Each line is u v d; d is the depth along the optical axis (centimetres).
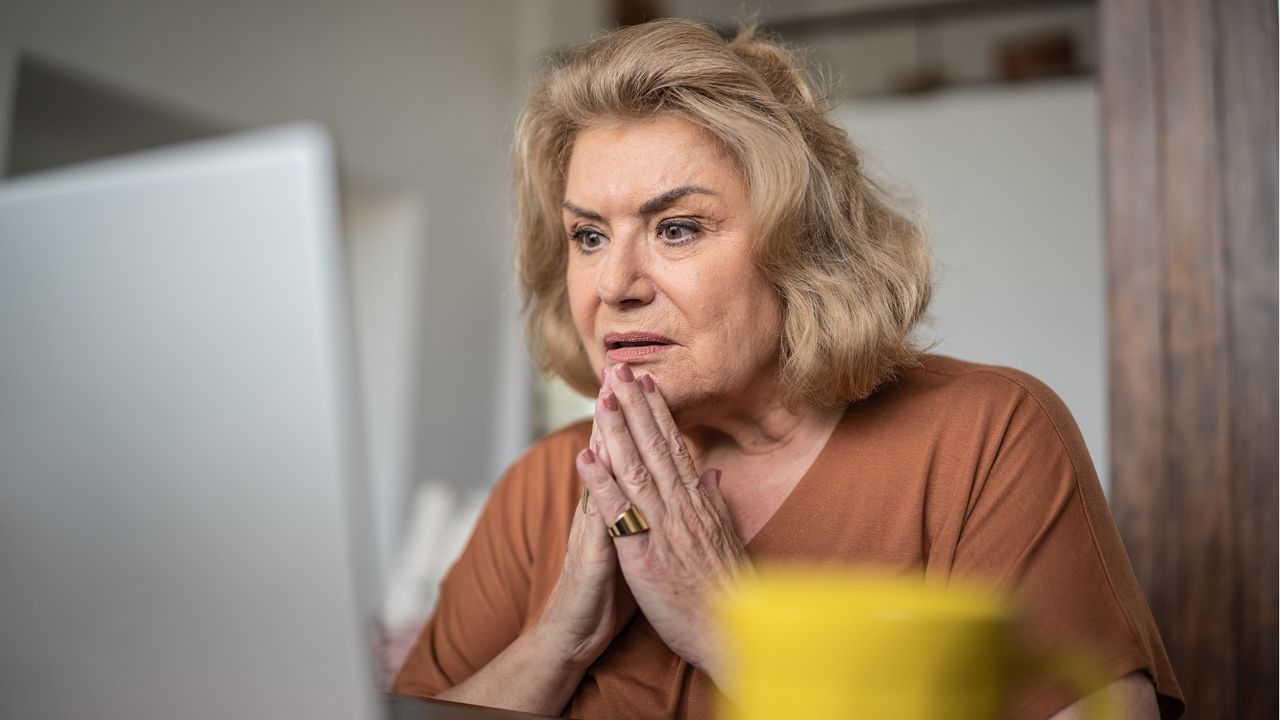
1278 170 182
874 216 116
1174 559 183
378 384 494
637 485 97
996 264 507
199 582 53
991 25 509
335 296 49
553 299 126
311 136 49
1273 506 179
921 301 112
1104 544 98
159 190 51
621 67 104
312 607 51
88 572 55
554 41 586
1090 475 102
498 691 103
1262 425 181
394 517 481
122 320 52
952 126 515
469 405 535
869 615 47
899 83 521
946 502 103
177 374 51
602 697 104
